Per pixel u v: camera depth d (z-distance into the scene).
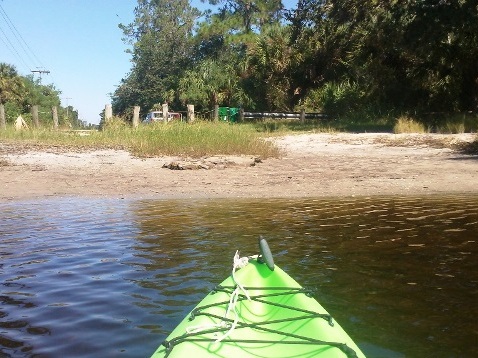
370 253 6.14
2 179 12.30
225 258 6.02
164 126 20.28
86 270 5.64
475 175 12.32
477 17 22.41
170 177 12.66
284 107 38.03
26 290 5.04
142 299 4.77
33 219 8.28
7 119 44.19
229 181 12.14
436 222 7.71
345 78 33.97
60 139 20.09
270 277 4.03
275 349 3.35
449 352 3.72
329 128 23.62
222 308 3.67
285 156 16.58
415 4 23.97
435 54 24.98
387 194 10.51
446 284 5.07
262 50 37.72
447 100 25.94
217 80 40.62
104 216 8.52
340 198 10.12
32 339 3.98
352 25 31.50
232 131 17.67
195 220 8.14
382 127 24.19
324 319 3.52
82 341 3.93
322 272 5.46
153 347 3.82
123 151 17.05
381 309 4.48
